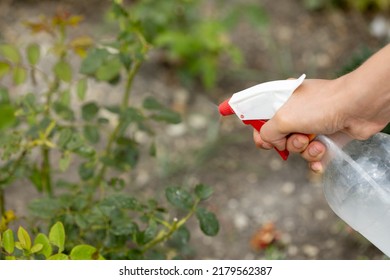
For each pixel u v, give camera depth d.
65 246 2.31
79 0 4.26
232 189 3.44
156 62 3.97
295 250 3.16
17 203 3.27
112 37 4.05
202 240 3.21
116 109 2.74
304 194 3.40
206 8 4.20
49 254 2.03
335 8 4.29
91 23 4.14
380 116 1.93
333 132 2.00
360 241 3.13
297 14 4.29
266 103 2.00
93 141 2.70
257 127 2.08
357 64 2.59
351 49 4.09
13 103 3.00
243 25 4.23
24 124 3.39
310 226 3.25
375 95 1.86
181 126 3.71
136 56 2.61
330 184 2.12
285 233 3.23
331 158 2.07
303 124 1.94
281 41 4.14
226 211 3.35
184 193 2.32
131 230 2.33
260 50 4.11
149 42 2.81
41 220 2.85
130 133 3.62
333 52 4.08
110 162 2.66
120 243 2.39
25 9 4.19
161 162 3.54
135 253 2.37
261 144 2.13
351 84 1.89
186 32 3.83
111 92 3.81
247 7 3.78
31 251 2.01
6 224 2.44
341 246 3.15
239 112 2.06
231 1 4.25
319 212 3.30
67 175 3.41
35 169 2.72
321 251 3.14
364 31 4.18
